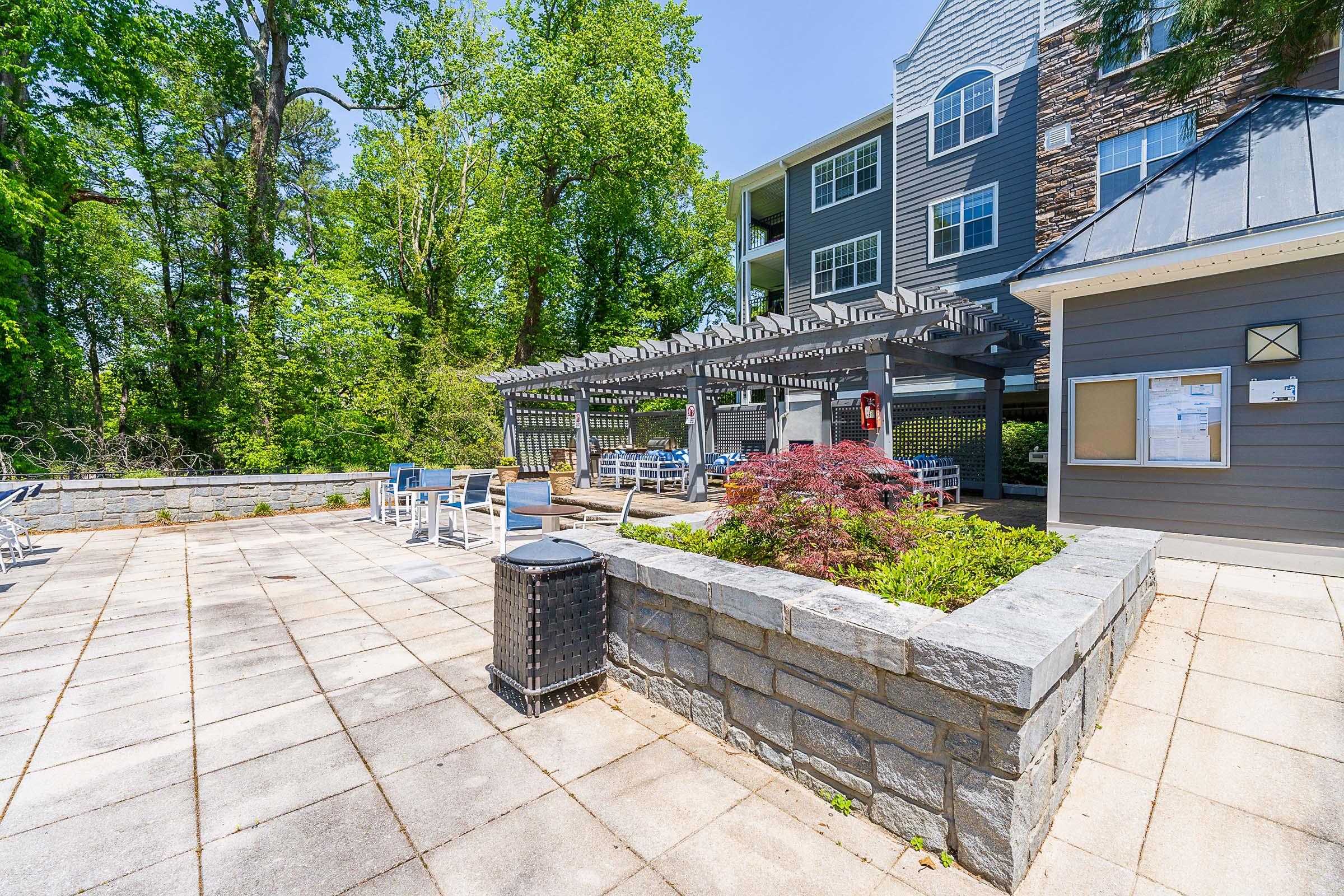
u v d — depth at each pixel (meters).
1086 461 5.27
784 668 2.27
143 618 4.25
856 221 15.05
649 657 2.93
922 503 4.20
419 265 16.12
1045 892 1.69
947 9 12.82
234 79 14.72
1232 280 4.58
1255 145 4.80
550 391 13.66
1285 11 5.38
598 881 1.74
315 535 7.79
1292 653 3.07
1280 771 2.21
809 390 13.12
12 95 11.31
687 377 8.94
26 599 4.73
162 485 8.81
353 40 15.89
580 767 2.35
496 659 3.06
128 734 2.61
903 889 1.70
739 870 1.78
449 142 16.47
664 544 3.64
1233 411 4.59
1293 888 1.70
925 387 12.95
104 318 14.20
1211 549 4.71
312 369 12.74
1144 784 2.18
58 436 11.73
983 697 1.64
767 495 3.12
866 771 2.01
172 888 1.70
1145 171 9.48
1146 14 6.48
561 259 17.98
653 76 16.81
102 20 11.70
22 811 2.06
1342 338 4.15
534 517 6.73
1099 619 2.22
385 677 3.23
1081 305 5.31
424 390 13.51
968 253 12.58
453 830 1.97
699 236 23.14
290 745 2.53
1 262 10.80
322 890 1.70
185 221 13.45
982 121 12.33
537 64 16.45
